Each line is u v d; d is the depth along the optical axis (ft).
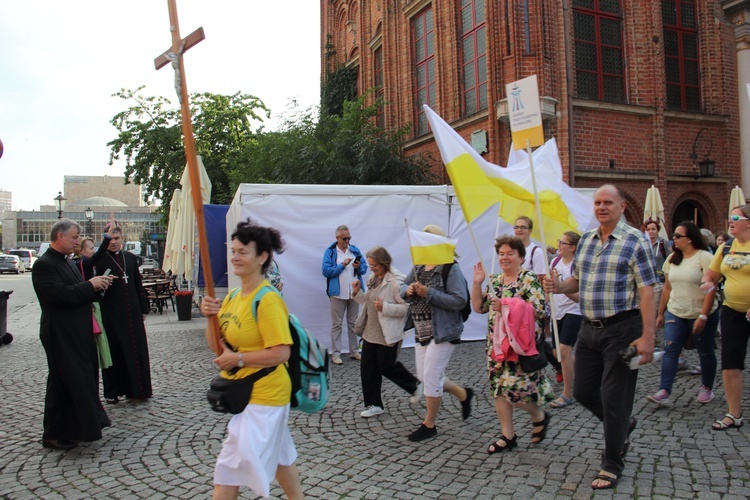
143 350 21.72
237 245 10.06
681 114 44.70
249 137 86.33
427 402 16.69
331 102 69.56
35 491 13.65
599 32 42.86
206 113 85.87
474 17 46.44
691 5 46.93
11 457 15.94
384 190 31.35
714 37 46.98
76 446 16.65
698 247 19.13
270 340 9.77
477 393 21.59
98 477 14.43
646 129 43.50
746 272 16.10
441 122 15.87
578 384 13.93
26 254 189.06
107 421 17.16
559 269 20.57
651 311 12.51
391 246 31.42
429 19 52.95
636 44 43.78
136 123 86.38
